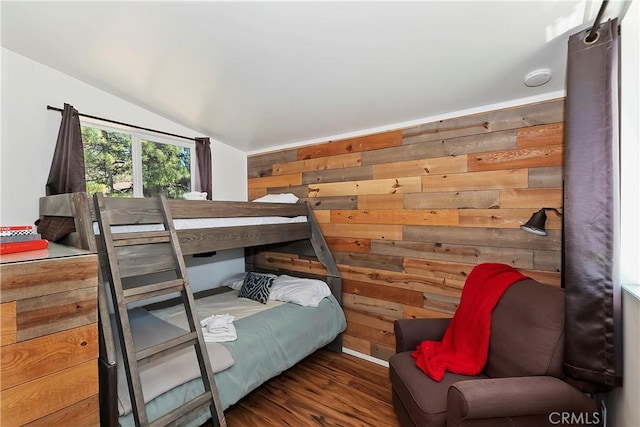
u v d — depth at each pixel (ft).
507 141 7.38
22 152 7.29
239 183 12.67
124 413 4.72
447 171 8.25
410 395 5.36
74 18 5.68
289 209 9.66
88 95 8.29
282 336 7.82
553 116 6.84
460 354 6.13
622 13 4.44
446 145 8.27
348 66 6.38
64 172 7.47
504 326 5.74
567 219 4.79
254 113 9.11
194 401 5.18
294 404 7.52
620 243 4.56
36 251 4.84
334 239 10.49
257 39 5.71
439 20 4.83
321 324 9.04
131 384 4.56
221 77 7.25
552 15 4.53
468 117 7.93
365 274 9.78
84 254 4.61
